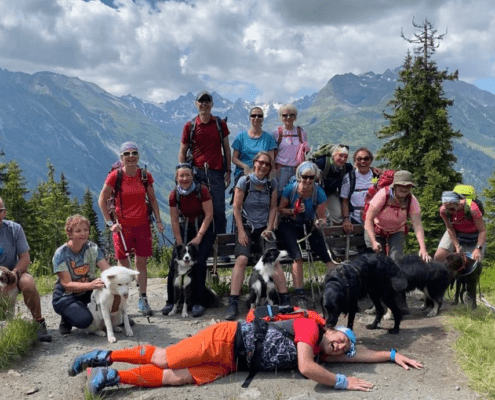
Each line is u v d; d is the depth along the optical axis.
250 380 5.11
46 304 8.79
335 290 5.98
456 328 6.55
